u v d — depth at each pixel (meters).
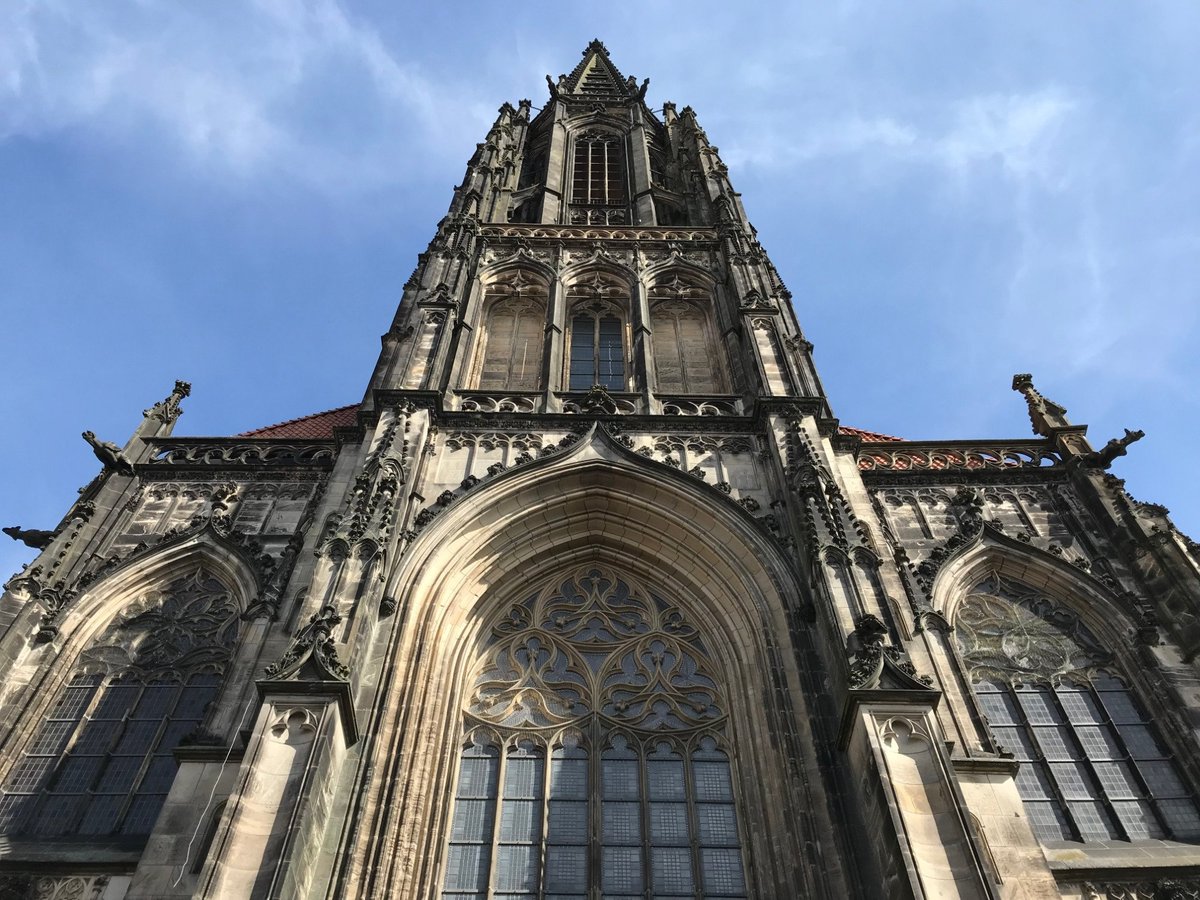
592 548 37.47
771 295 51.16
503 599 35.50
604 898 27.09
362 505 32.16
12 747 31.03
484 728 31.45
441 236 56.84
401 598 31.34
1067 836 29.83
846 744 26.00
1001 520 40.44
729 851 28.31
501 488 36.69
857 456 42.34
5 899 26.14
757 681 31.41
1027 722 33.22
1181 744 31.81
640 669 33.56
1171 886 26.94
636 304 51.25
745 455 39.50
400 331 46.66
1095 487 40.91
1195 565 36.12
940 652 33.31
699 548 36.12
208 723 28.83
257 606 33.22
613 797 29.70
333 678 25.00
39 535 39.31
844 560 30.52
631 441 39.94
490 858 27.77
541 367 47.84
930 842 21.94
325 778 23.64
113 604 35.88
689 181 72.00
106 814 29.66
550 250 56.84
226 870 20.69
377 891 24.25
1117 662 35.12
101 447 41.31
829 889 24.73
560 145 75.19
